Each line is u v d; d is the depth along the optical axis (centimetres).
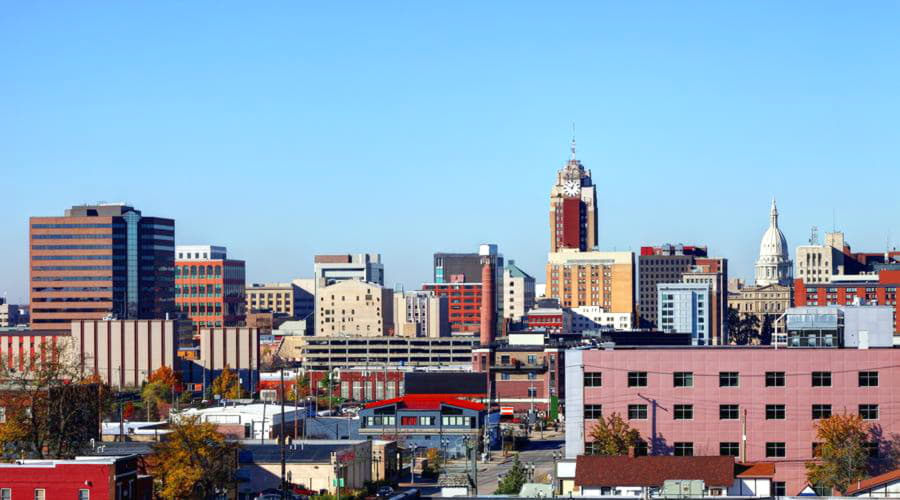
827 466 19750
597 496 16875
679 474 17950
